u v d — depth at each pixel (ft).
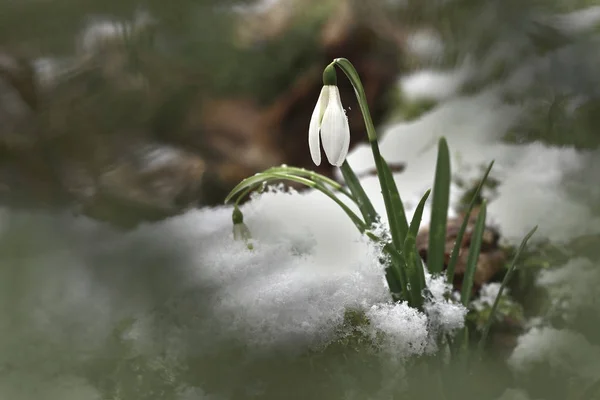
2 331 2.26
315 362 2.15
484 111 2.60
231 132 2.78
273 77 2.80
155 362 2.18
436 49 2.78
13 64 2.97
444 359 2.15
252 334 2.19
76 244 2.49
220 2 3.02
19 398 2.15
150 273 2.35
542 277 2.26
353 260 2.28
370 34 2.76
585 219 2.33
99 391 2.15
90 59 3.02
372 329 2.18
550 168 2.44
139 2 3.09
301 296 2.23
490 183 2.42
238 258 2.32
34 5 3.08
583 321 2.20
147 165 2.71
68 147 2.78
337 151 2.06
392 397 2.11
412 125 2.62
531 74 2.63
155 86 2.92
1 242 2.51
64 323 2.27
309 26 2.79
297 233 2.36
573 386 2.12
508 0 2.73
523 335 2.20
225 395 2.13
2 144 2.77
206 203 2.61
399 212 2.15
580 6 2.70
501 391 2.12
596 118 2.52
